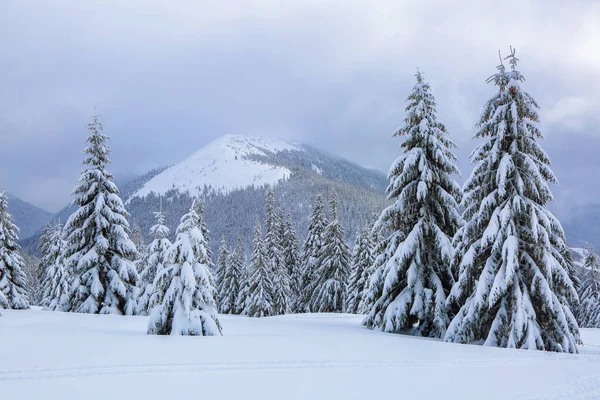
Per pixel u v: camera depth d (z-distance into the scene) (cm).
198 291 1616
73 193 2770
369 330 2047
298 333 1778
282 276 5312
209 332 1557
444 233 2117
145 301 2759
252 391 754
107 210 2714
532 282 1600
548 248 1627
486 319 1698
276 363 999
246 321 2655
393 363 1059
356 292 4409
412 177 2156
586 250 4988
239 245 6256
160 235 3331
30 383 753
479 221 1759
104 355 1022
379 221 2173
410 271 1980
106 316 2388
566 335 1553
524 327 1544
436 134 2142
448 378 912
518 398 772
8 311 2619
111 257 2753
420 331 1983
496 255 1734
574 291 1592
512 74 1797
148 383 779
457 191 2111
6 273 3506
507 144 1778
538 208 1662
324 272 4869
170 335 1501
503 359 1178
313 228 5559
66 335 1421
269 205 5875
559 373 995
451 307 1973
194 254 1655
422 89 2181
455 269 2006
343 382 843
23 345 1159
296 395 740
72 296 2648
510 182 1709
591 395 803
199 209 4694
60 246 4634
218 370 904
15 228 3675
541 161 1741
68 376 808
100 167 2848
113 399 674
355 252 4616
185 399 690
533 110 1739
